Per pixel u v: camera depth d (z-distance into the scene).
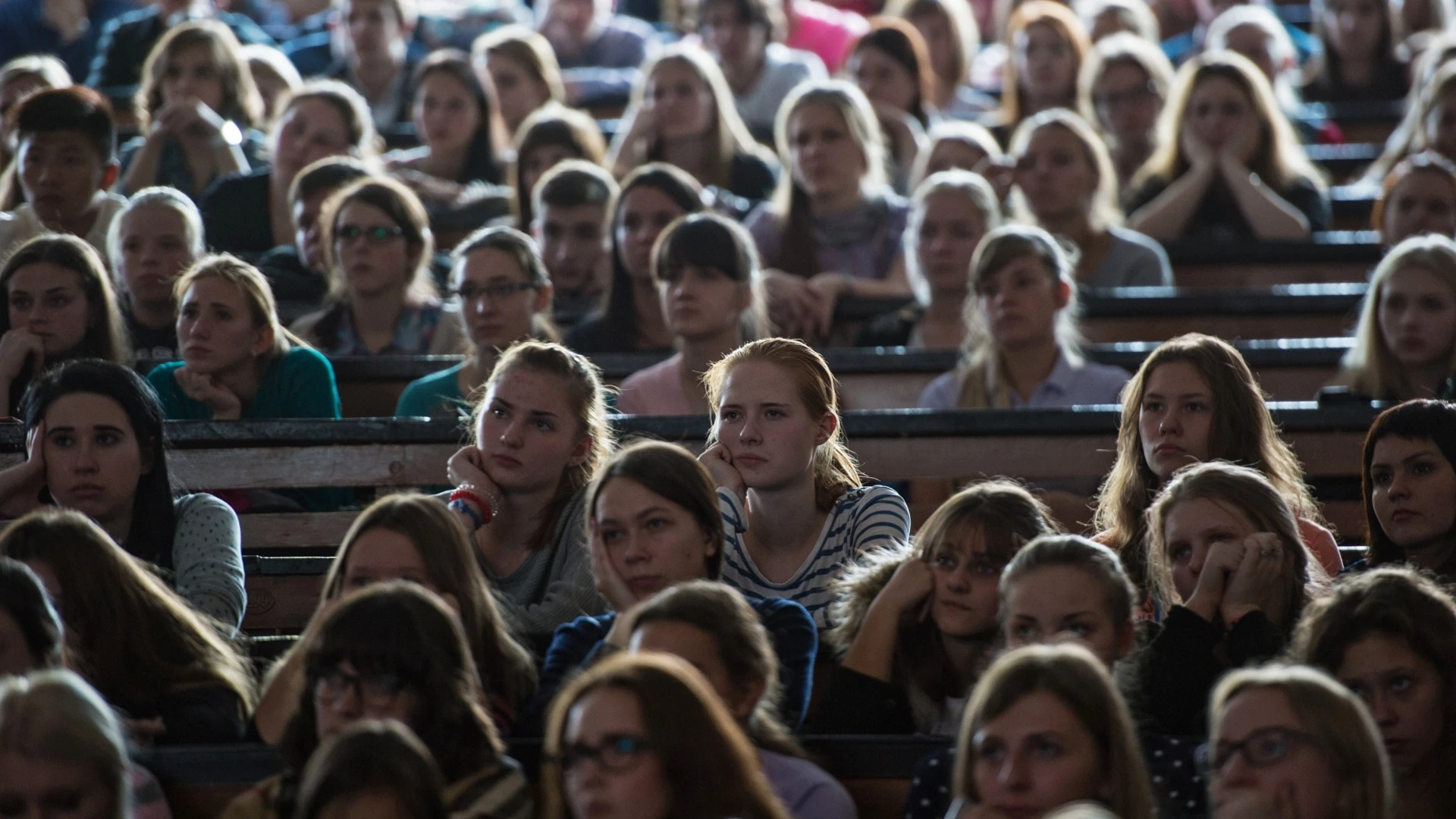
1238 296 10.73
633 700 4.57
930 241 10.27
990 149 12.42
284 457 7.94
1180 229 12.33
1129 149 13.36
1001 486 6.24
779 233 11.31
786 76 14.97
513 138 13.95
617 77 16.12
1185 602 6.15
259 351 8.47
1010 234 9.26
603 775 4.52
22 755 4.49
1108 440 8.25
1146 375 7.17
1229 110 12.44
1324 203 12.71
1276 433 7.25
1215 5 17.20
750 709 5.26
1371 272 11.88
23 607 5.32
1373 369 8.73
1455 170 11.88
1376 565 6.90
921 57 13.99
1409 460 6.70
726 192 12.63
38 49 15.88
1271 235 12.20
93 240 10.10
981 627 6.03
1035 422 8.26
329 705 5.03
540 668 6.56
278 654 6.62
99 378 6.81
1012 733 4.83
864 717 6.02
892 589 6.14
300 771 5.09
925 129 13.96
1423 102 12.96
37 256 8.34
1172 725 5.85
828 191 11.20
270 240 11.52
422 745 4.65
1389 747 5.47
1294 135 13.62
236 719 5.96
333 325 9.84
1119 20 16.12
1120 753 4.86
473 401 8.62
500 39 14.13
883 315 10.62
